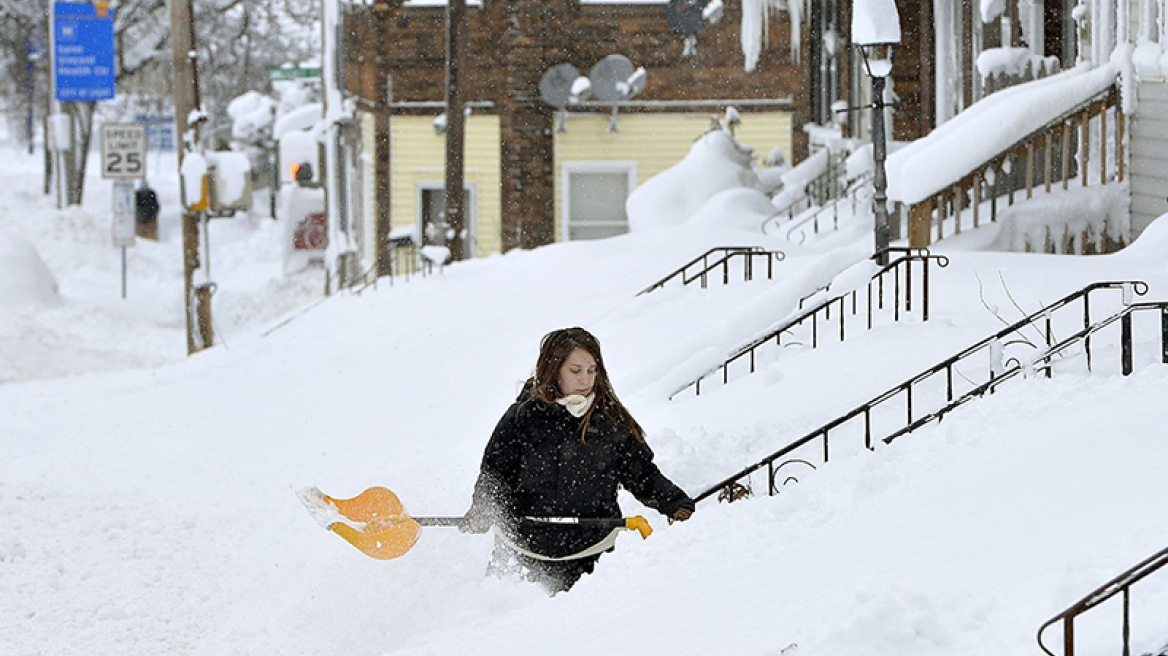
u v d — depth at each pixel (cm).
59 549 1588
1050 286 1928
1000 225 2669
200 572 1470
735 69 5241
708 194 4191
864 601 757
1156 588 726
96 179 10050
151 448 2283
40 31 9119
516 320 2750
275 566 1466
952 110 3594
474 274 3497
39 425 2642
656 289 2603
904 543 872
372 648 1073
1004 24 3325
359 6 5453
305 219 5653
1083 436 1004
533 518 1027
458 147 4172
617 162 5253
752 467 1201
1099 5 2794
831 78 4644
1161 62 2538
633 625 848
